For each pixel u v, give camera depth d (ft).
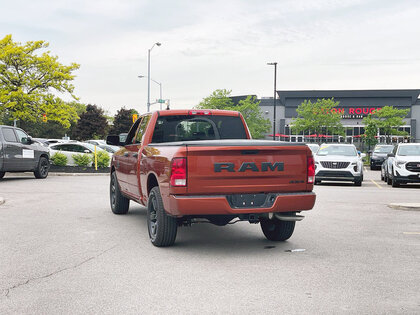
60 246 24.08
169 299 15.83
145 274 18.92
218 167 21.80
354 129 248.73
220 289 16.96
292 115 252.01
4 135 59.67
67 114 140.77
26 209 37.45
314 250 23.48
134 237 26.55
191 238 26.66
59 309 14.88
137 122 31.73
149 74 153.28
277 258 21.75
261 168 22.38
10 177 71.20
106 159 88.12
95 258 21.58
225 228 30.19
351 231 28.84
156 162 23.71
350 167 65.10
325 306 15.17
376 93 244.83
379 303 15.48
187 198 21.36
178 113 28.12
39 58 132.67
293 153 22.98
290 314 14.47
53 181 64.13
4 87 134.41
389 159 68.28
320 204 42.60
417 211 38.09
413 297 16.10
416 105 243.60
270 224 26.03
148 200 24.84
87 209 37.73
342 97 248.93
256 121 216.13
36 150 66.44
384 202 44.55
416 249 23.70
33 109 139.23
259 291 16.72
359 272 19.27
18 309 14.88
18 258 21.48
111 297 16.05
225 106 212.64
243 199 22.30
